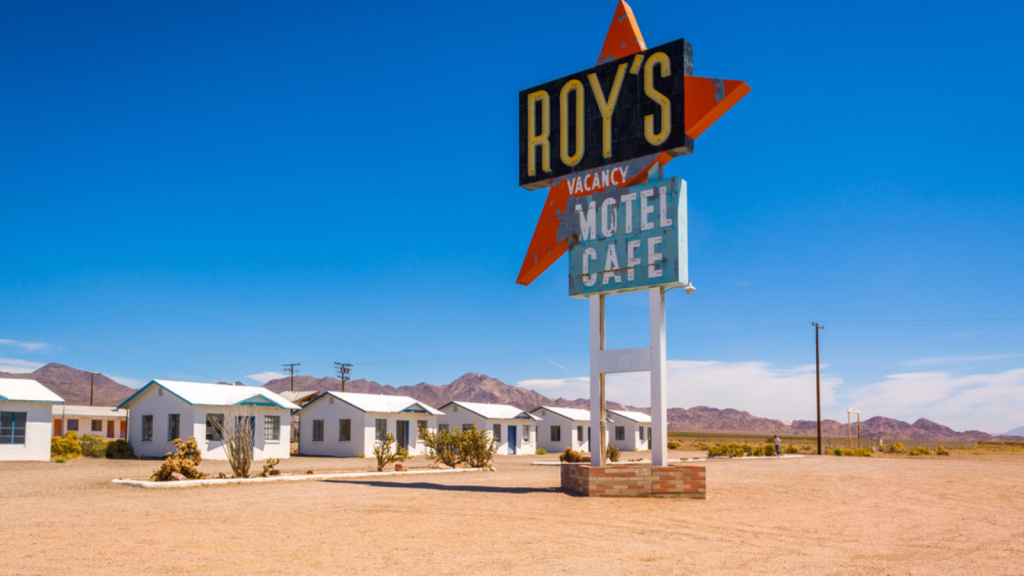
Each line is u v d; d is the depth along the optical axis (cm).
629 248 1708
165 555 880
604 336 1770
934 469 3203
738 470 3047
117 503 1477
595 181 1805
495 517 1262
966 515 1396
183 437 3575
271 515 1279
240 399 3750
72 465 2989
